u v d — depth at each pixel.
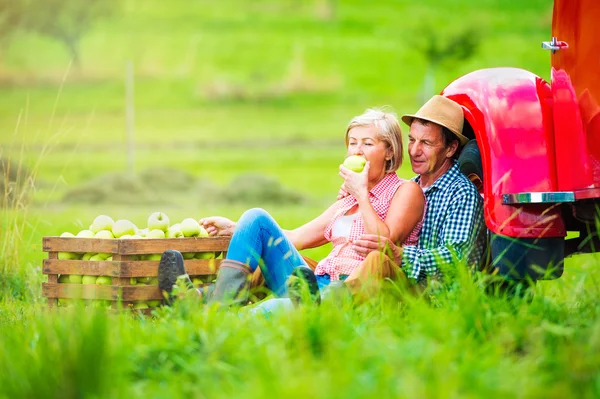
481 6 101.44
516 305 7.80
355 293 8.29
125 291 8.77
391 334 6.93
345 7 107.19
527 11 100.00
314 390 5.29
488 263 9.09
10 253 12.35
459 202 9.03
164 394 5.80
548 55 88.69
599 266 8.53
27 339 6.95
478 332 6.92
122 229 9.31
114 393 5.72
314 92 90.44
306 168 60.09
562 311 7.63
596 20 7.78
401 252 8.66
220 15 106.44
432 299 8.20
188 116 83.75
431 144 9.30
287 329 6.75
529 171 8.41
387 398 5.26
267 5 108.25
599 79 7.79
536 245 8.46
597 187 7.91
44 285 9.20
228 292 8.49
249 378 5.91
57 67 93.81
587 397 5.63
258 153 67.88
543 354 6.39
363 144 9.29
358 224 9.23
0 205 13.36
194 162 63.31
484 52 88.75
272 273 8.93
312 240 9.86
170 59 96.38
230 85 90.19
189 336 6.78
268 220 8.80
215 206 36.84
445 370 5.71
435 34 76.88
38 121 79.69
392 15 104.62
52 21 93.38
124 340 6.73
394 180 9.40
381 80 90.94
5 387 5.73
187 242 9.10
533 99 8.69
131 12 103.38
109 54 96.69
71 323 6.53
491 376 5.73
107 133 76.44
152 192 39.44
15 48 91.75
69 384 5.60
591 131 7.93
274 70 93.56
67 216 26.98
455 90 9.41
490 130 8.64
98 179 38.84
